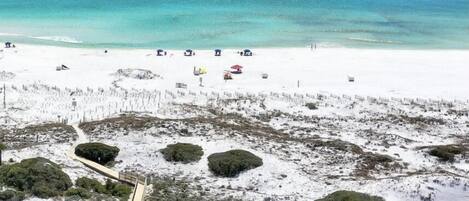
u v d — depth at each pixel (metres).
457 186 61.78
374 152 74.88
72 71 111.94
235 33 153.88
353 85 109.31
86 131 77.56
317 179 64.62
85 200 53.72
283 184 63.34
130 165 67.56
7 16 163.00
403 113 93.50
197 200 57.44
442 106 97.81
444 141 81.94
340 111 93.50
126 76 108.31
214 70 116.56
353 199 56.06
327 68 121.81
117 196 57.56
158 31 152.38
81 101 93.44
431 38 157.88
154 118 83.50
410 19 182.75
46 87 99.69
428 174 65.62
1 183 54.94
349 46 145.38
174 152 68.94
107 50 132.00
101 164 67.81
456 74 120.69
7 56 121.56
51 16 164.75
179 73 113.44
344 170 67.75
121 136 74.50
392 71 121.12
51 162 62.72
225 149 71.69
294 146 74.38
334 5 199.62
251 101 96.12
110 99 95.12
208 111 90.88
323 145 74.94
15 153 67.75
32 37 142.38
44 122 83.81
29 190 54.31
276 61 126.44
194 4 188.12
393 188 60.69
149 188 60.31
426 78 116.56
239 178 64.94
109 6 180.25
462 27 173.62
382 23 174.88
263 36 152.00
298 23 169.00
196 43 142.38
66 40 140.88
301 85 108.00
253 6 190.12
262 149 72.31
